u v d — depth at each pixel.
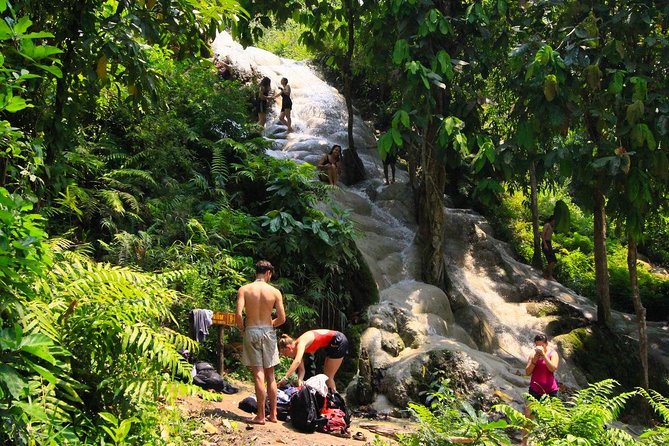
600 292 14.52
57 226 10.23
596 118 12.42
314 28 16.14
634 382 13.79
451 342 11.62
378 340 11.38
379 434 8.55
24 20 3.95
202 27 7.71
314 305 11.59
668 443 6.26
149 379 5.38
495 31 13.84
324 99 20.11
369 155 18.42
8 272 3.77
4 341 3.67
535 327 14.22
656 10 12.09
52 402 4.60
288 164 12.66
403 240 14.90
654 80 11.98
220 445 6.71
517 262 16.62
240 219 11.48
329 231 11.98
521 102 12.41
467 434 5.73
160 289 6.03
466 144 12.20
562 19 12.66
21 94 6.27
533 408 6.14
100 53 6.88
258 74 19.92
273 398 7.75
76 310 5.29
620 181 11.90
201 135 13.30
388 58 13.62
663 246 21.44
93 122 12.04
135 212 11.13
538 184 17.08
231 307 10.29
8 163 5.91
